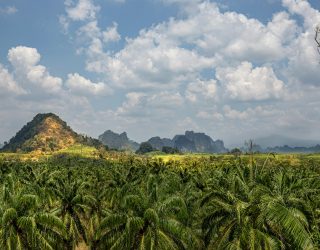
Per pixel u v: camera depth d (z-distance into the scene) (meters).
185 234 36.00
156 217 34.72
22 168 114.25
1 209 36.34
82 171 107.50
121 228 36.88
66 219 47.16
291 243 29.05
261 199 31.28
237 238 32.66
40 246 36.34
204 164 154.12
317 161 160.25
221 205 36.44
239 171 44.59
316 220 28.14
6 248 34.97
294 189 39.31
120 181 69.94
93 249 45.09
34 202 38.59
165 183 52.25
